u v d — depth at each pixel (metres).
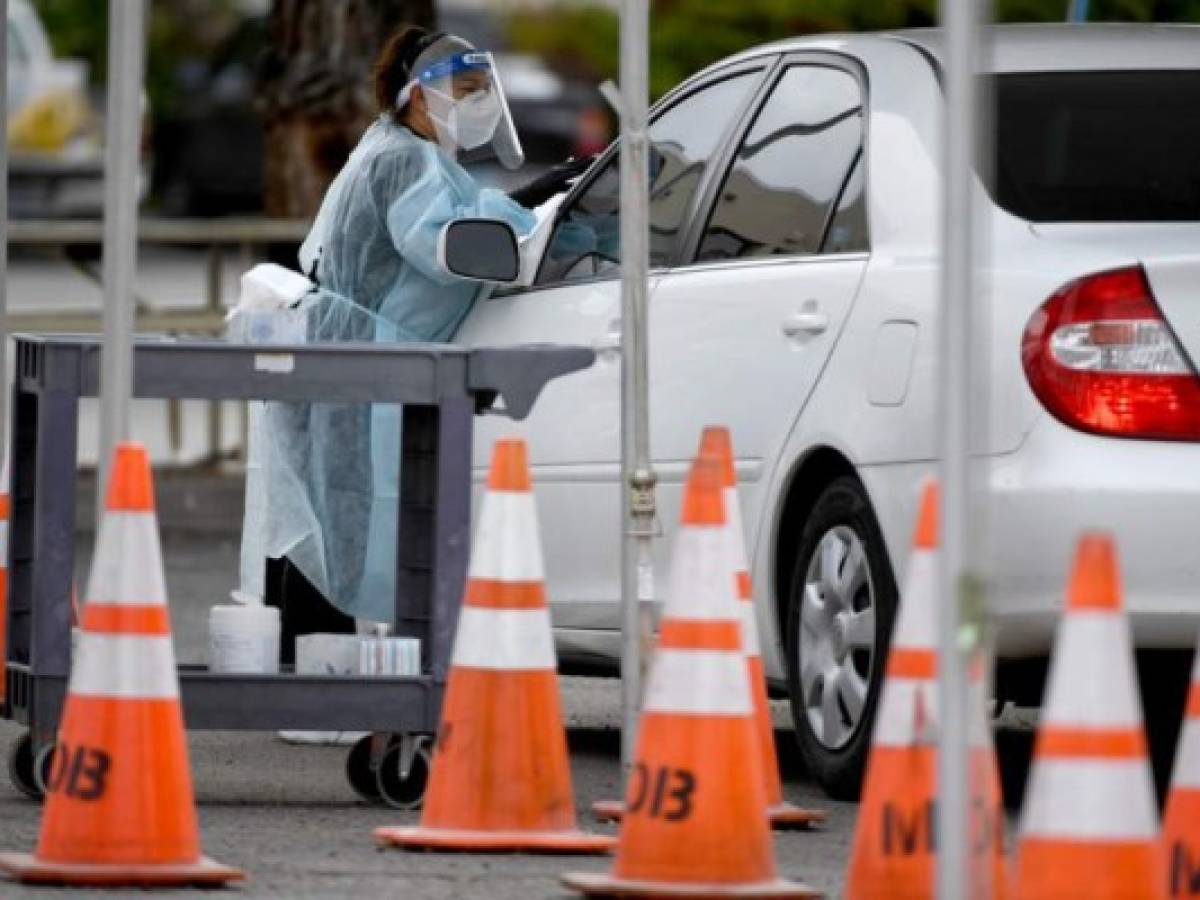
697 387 23.31
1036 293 20.30
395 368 21.25
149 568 18.02
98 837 17.91
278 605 26.23
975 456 17.94
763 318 22.75
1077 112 21.95
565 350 21.39
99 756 17.92
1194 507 19.75
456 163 25.91
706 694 17.25
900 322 21.22
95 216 90.88
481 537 19.41
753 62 24.55
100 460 18.92
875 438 21.23
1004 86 22.19
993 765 16.14
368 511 24.97
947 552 13.66
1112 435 19.97
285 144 49.66
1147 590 19.78
